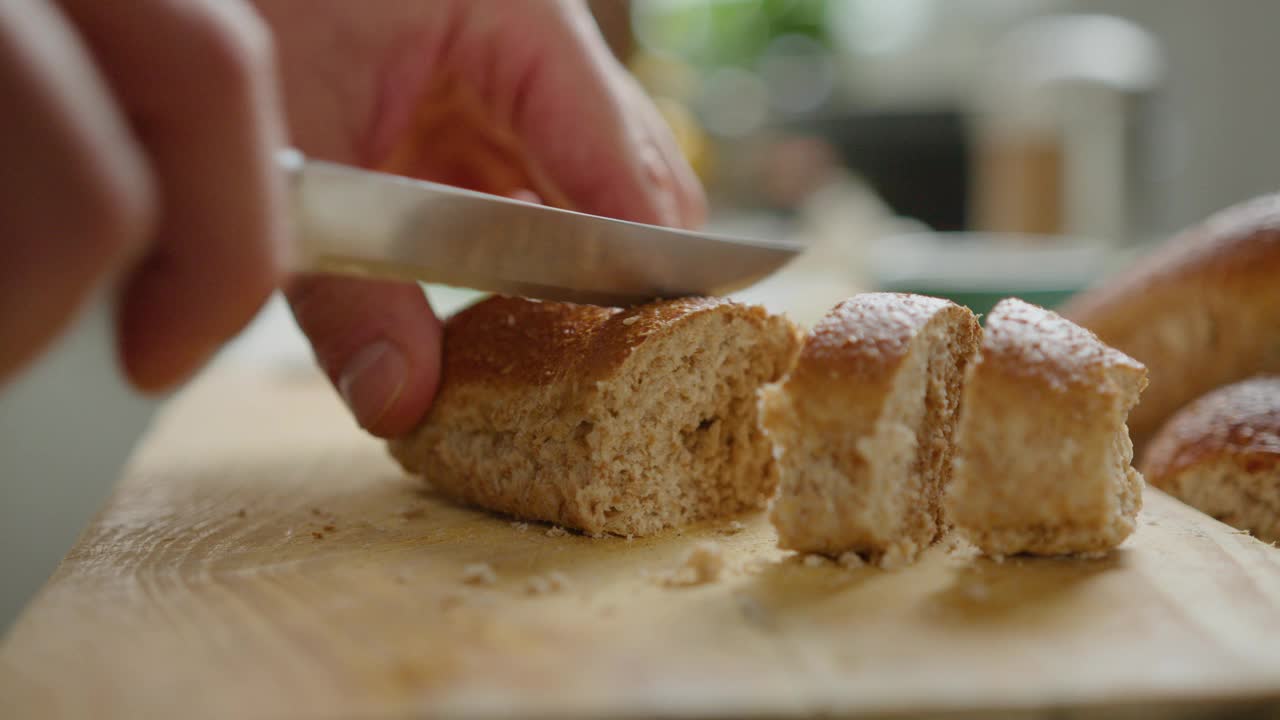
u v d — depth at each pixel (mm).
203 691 195
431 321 291
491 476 280
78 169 152
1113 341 328
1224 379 318
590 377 263
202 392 453
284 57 282
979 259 471
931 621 214
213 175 173
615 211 318
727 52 975
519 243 256
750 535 266
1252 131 829
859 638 209
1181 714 192
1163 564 236
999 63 858
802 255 304
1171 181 869
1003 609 219
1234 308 311
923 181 975
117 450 505
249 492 305
